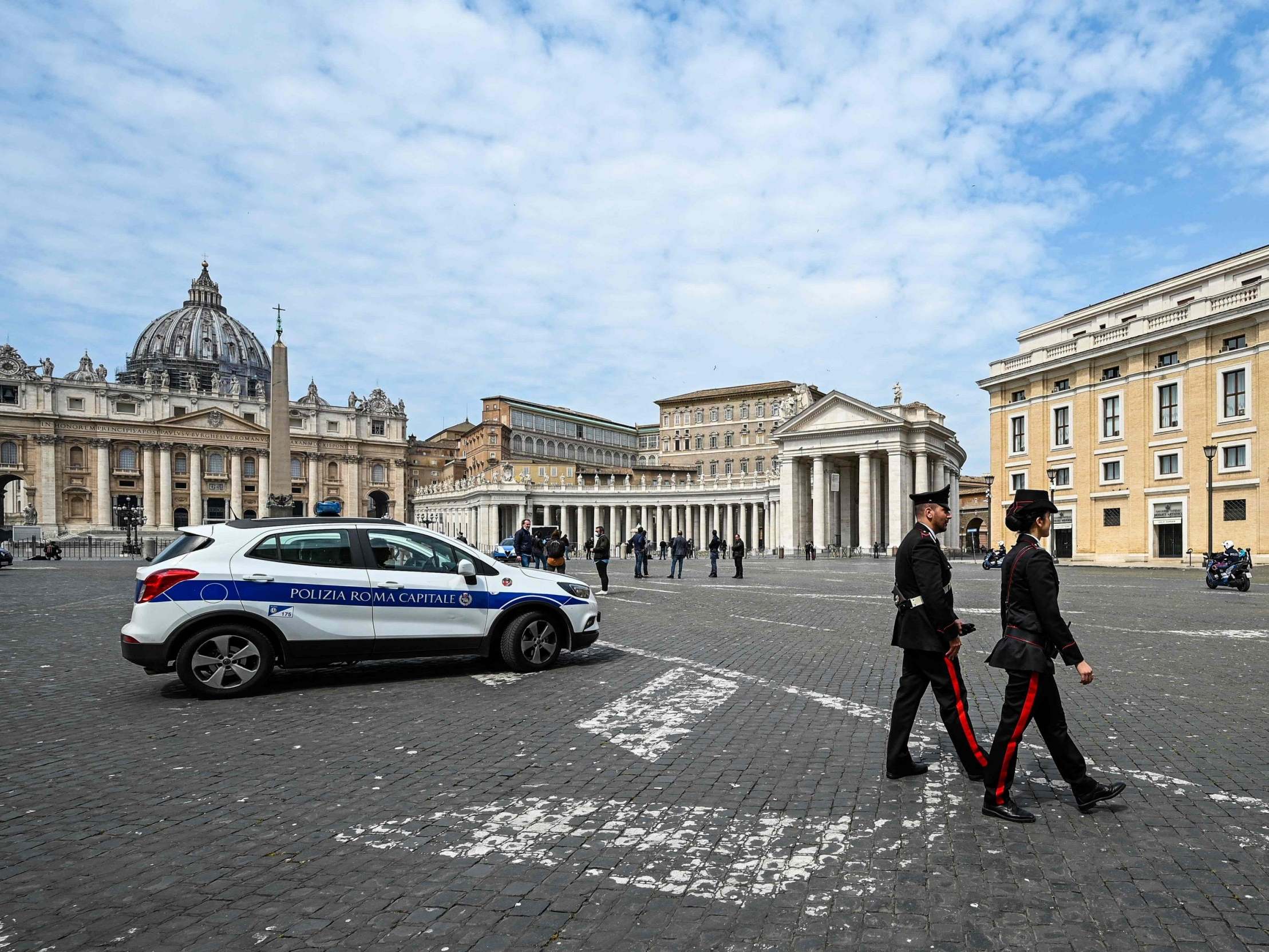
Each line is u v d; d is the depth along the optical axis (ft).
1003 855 14.74
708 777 19.38
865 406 232.73
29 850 15.20
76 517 349.61
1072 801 17.66
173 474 371.97
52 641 44.45
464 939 11.84
